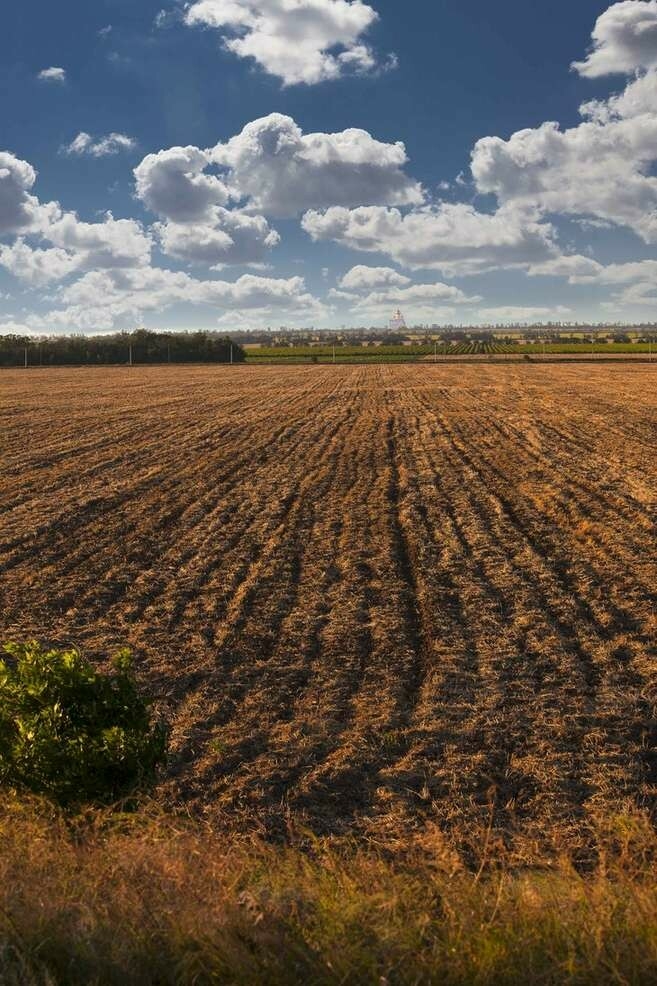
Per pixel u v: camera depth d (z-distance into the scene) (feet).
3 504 62.13
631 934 11.78
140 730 18.58
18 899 12.48
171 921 12.02
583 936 11.68
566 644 31.96
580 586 39.42
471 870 17.76
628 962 11.09
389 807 20.89
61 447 94.48
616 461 79.41
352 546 48.26
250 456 86.48
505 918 12.39
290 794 21.58
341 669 30.01
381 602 37.83
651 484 66.49
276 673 29.84
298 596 39.01
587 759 23.09
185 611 37.19
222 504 61.31
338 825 20.13
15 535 51.90
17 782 17.16
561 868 16.11
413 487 66.90
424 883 14.24
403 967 11.18
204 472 76.64
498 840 18.81
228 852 15.56
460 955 11.34
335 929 11.98
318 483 69.97
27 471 78.13
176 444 96.63
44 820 16.31
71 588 40.81
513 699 27.09
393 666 30.14
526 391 175.22
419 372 267.18
